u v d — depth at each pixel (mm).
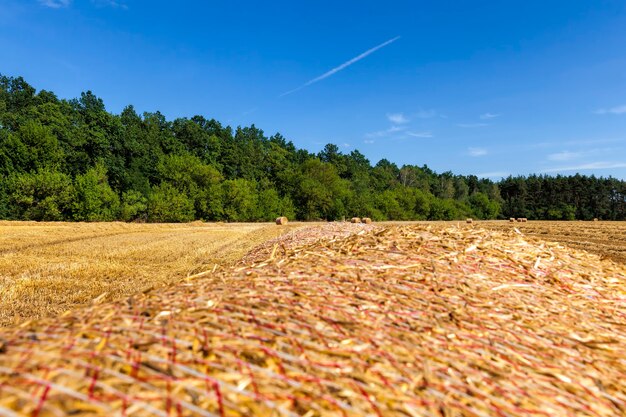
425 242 4852
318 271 3645
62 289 10516
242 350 2121
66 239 21672
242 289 3078
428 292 3336
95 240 21922
